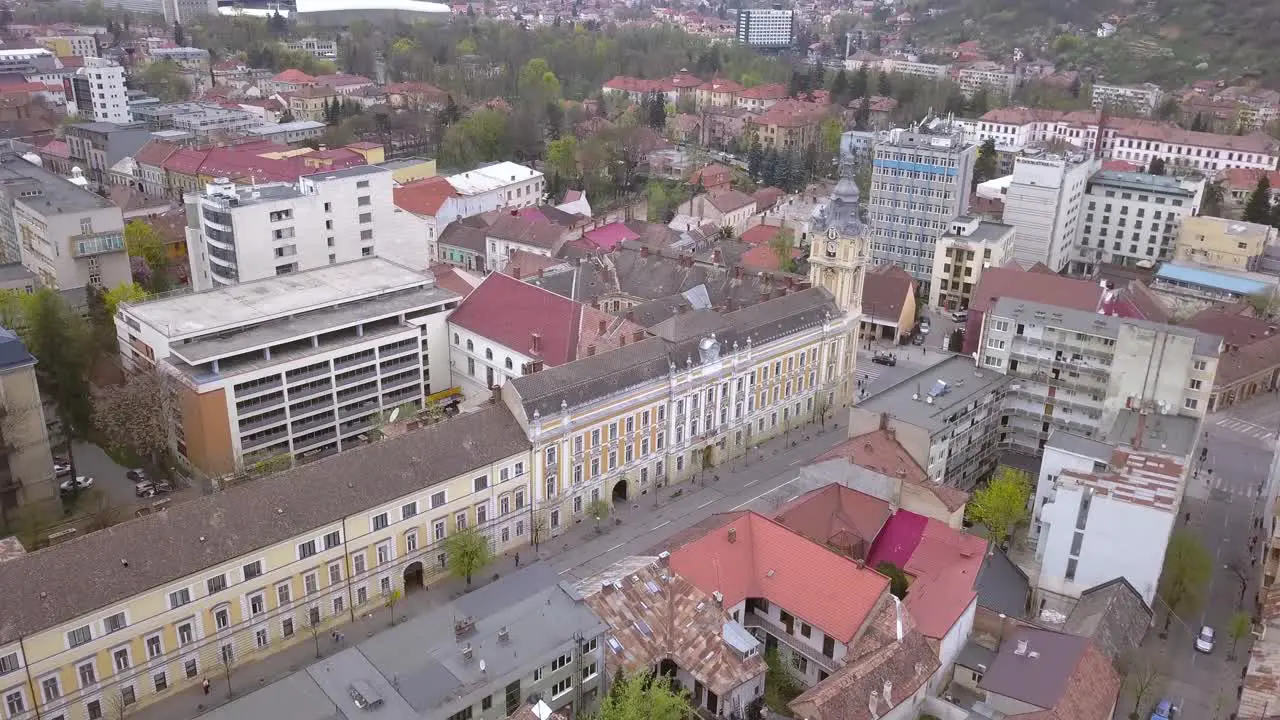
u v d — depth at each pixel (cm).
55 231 18562
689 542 10662
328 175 19438
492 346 15675
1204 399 14300
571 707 9175
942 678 10081
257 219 18112
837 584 10131
